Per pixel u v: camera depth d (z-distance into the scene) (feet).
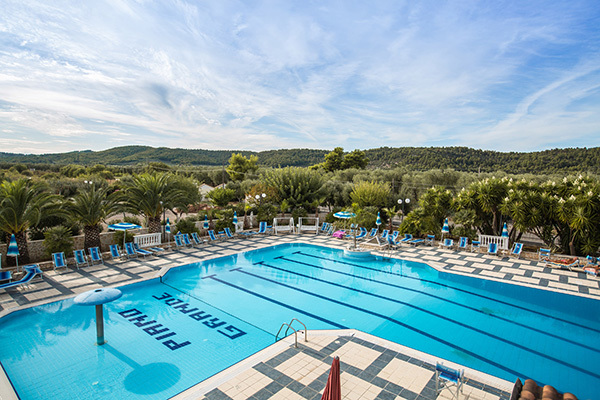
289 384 18.21
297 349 22.45
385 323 28.73
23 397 18.39
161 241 57.21
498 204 53.11
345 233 64.54
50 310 30.71
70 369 21.13
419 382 18.49
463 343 25.12
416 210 61.16
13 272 37.65
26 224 41.22
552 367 21.75
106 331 26.66
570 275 40.40
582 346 24.67
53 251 42.47
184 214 94.84
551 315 30.45
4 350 23.63
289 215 79.20
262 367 20.06
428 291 37.09
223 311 31.07
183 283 39.32
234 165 171.42
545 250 46.11
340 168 191.93
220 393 17.38
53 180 101.65
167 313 30.45
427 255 50.78
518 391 15.24
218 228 64.59
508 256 49.73
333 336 24.52
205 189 153.38
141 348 23.95
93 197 46.37
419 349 24.17
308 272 44.32
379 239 61.72
